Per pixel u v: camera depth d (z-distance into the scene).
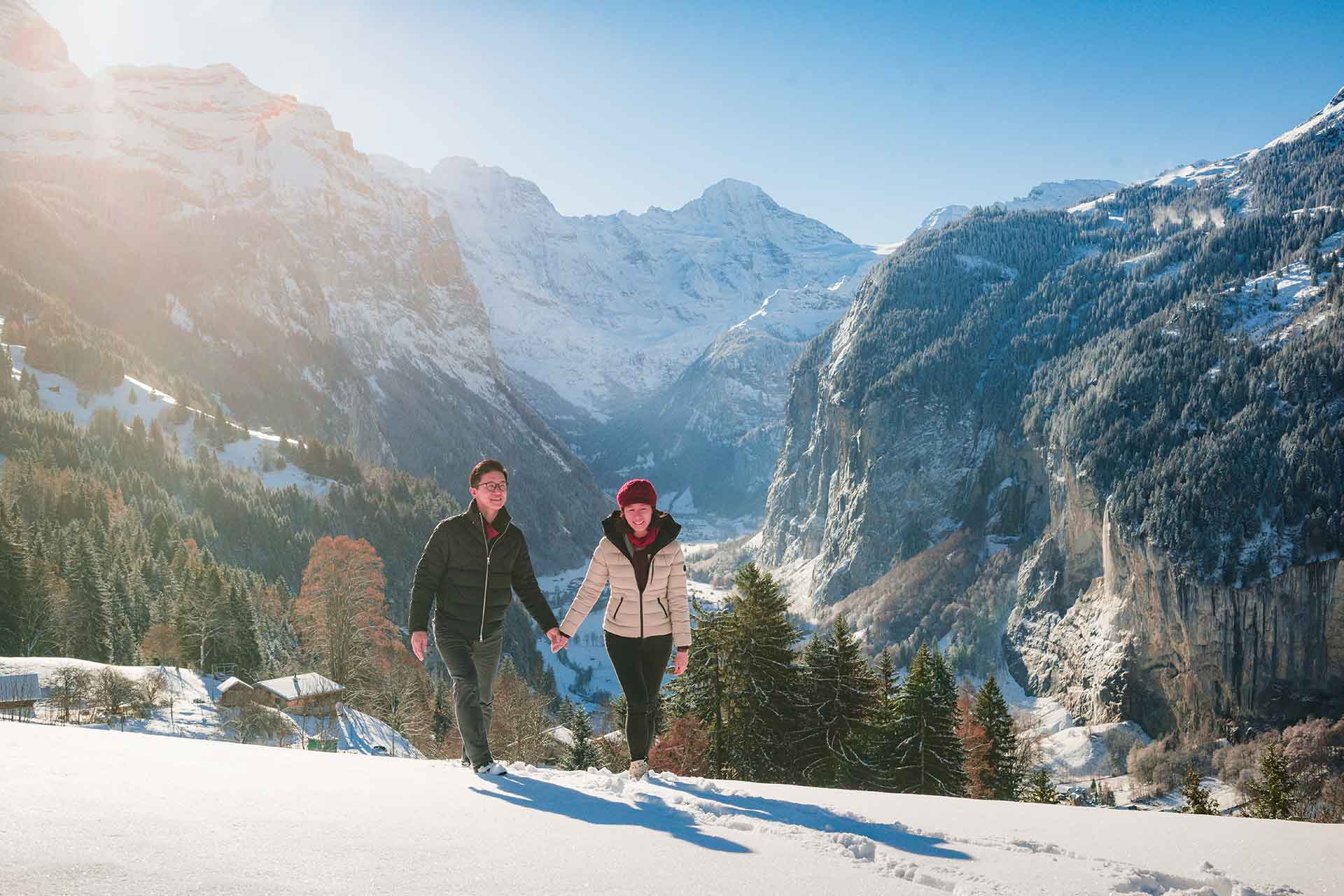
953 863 3.45
